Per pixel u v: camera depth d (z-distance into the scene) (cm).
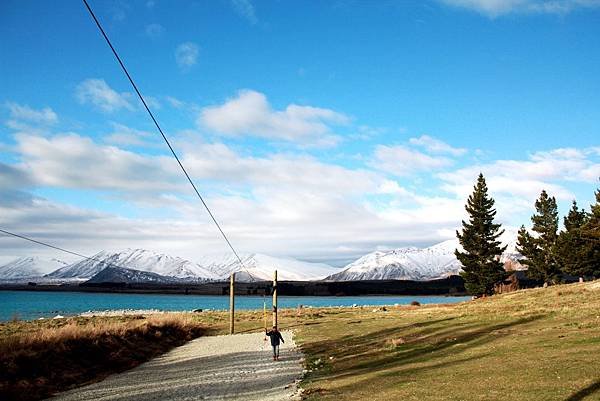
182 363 3183
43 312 11212
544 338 2516
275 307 3875
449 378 1800
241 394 1981
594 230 7000
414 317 5156
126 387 2342
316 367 2572
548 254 9038
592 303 4094
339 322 5541
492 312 4534
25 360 2461
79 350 2962
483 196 9088
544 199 9169
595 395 1309
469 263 8925
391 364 2352
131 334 3928
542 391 1416
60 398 2133
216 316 8006
